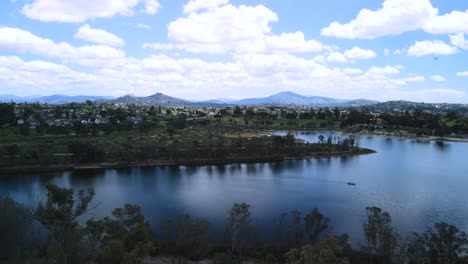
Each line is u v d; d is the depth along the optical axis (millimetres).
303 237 95375
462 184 176875
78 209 82250
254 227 102438
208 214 126000
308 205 138875
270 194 156500
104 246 70812
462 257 78312
